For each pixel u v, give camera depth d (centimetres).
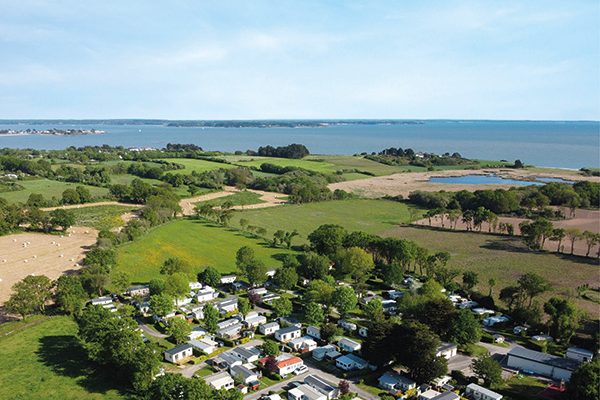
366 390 9275
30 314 12212
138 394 8738
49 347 10512
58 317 12125
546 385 9450
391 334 10031
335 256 15850
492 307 13312
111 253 15362
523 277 12962
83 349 10500
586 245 19912
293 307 13462
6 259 16862
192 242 19375
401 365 10331
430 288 13088
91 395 8675
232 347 10988
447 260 16112
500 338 11456
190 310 12950
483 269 16662
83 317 10488
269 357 10062
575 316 11512
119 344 9112
